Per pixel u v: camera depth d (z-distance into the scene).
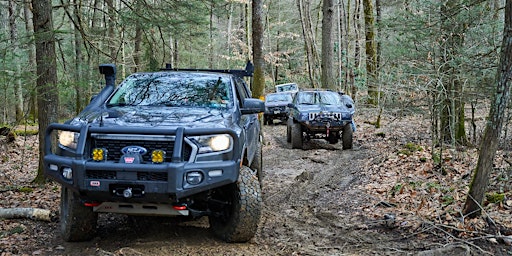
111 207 4.67
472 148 10.56
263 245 5.10
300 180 9.02
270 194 7.84
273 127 21.88
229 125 4.97
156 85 6.08
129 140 4.50
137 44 18.72
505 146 9.09
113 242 5.11
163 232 5.49
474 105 10.54
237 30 38.22
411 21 8.51
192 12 11.12
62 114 19.22
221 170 4.52
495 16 8.13
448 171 8.45
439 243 5.07
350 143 12.88
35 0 7.88
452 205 6.21
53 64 8.15
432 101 8.93
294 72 44.75
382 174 8.95
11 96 12.52
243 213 4.88
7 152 13.44
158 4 10.88
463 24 8.05
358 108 18.70
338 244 5.23
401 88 9.02
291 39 44.59
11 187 8.11
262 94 13.41
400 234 5.52
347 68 25.28
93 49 11.08
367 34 21.94
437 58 8.38
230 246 4.98
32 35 7.79
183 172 4.35
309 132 13.51
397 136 14.00
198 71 7.14
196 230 5.60
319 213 6.57
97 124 4.71
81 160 4.39
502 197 6.15
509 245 4.86
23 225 5.62
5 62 8.13
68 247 4.92
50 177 4.68
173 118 5.00
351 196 7.56
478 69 7.74
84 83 9.20
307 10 30.30
